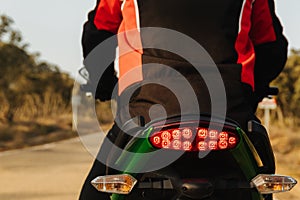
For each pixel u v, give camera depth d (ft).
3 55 144.05
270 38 13.65
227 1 12.31
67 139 132.46
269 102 78.43
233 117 11.92
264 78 14.10
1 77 147.54
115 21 13.51
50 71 192.54
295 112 130.62
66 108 200.95
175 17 12.23
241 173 11.67
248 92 12.26
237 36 12.34
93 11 13.80
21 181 45.47
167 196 11.84
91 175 13.37
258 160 11.68
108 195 13.11
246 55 12.49
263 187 11.69
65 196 37.27
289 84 123.75
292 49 123.54
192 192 11.29
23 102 180.34
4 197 36.81
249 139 12.00
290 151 82.12
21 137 128.16
